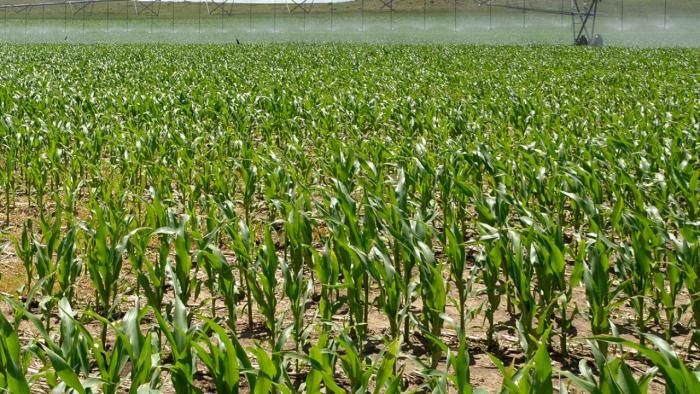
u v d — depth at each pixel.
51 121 15.16
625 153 10.31
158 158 10.85
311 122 15.38
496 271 5.63
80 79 26.88
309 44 63.16
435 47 55.53
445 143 11.22
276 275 7.46
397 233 5.45
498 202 6.71
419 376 5.22
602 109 17.22
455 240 5.49
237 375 3.46
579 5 84.50
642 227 6.14
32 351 3.84
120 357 3.72
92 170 10.53
